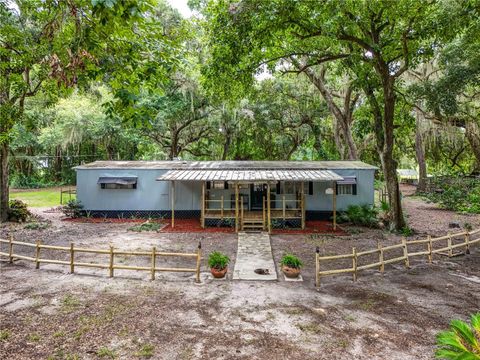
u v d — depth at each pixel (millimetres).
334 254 10625
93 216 17766
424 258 10047
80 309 6137
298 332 5316
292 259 8109
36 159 35188
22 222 16000
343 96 23922
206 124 29172
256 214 15672
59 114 27266
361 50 13508
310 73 21078
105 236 13289
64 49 4664
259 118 26750
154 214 17625
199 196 17500
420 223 16375
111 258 8117
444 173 31828
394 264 9375
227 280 7938
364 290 7262
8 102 13820
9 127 14516
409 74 21922
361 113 19828
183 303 6473
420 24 10789
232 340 5062
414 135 30438
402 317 5875
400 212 14273
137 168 17625
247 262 9570
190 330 5371
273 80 25719
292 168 17156
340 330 5387
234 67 12195
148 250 11055
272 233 14102
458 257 10086
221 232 14281
